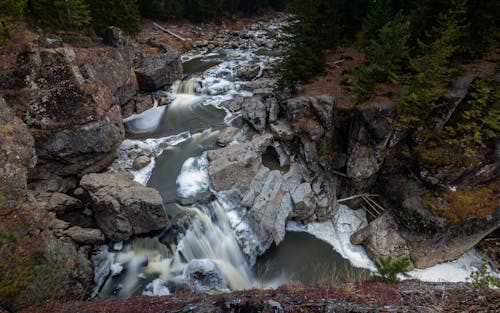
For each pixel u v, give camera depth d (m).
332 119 24.92
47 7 26.52
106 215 17.47
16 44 18.73
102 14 36.53
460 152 21.77
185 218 18.55
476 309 8.27
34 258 12.66
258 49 50.62
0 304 9.45
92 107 20.98
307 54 28.36
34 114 18.69
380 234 21.91
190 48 50.59
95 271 16.55
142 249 17.97
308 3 26.89
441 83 22.14
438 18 22.41
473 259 21.94
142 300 11.55
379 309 8.37
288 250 21.62
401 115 22.45
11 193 12.90
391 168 23.97
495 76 21.70
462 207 20.62
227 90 35.34
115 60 26.62
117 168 22.78
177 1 56.88
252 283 19.08
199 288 16.33
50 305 10.72
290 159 25.11
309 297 9.60
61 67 19.67
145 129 28.52
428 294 9.40
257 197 21.39
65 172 20.75
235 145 23.84
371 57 24.50
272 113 27.31
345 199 24.94
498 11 22.45
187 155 24.44
